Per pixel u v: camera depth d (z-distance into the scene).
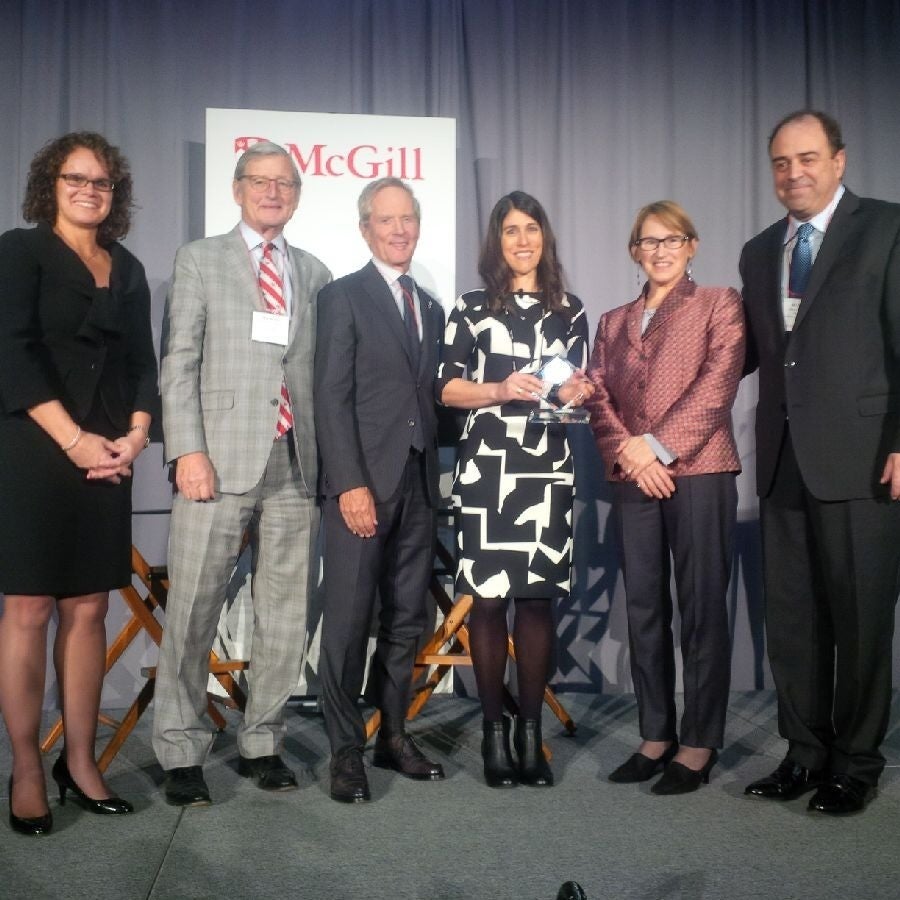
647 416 2.89
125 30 3.98
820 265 2.70
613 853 2.34
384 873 2.22
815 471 2.66
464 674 4.10
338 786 2.74
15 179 3.94
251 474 2.75
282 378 2.82
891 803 2.69
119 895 2.11
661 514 2.91
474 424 2.97
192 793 2.68
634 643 2.95
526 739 2.93
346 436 2.80
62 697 2.65
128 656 3.94
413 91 4.14
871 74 4.34
